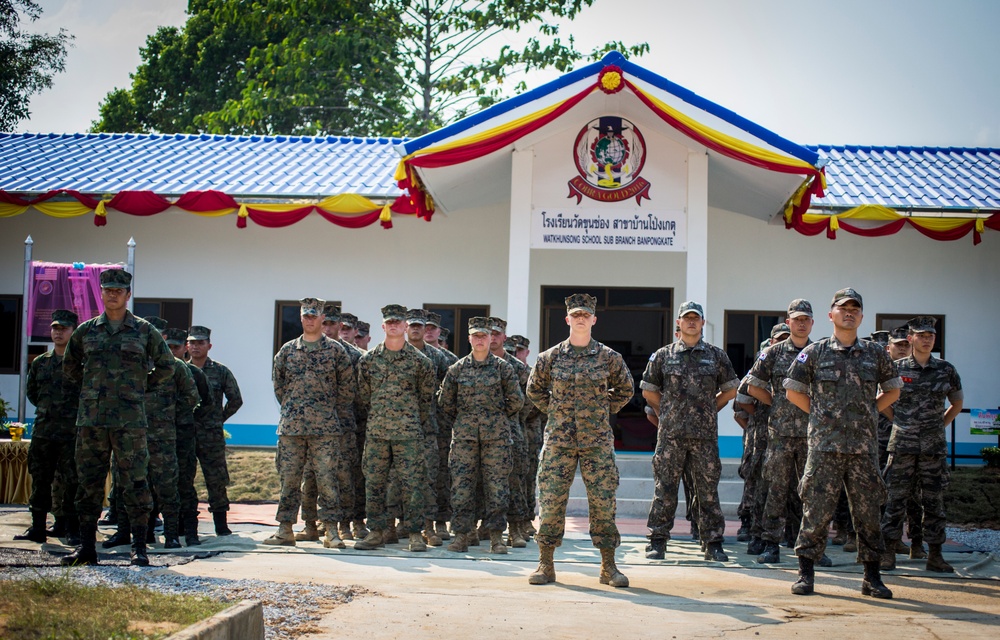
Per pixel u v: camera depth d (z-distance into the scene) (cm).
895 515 890
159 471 923
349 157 1928
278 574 775
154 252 1739
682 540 1056
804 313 916
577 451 778
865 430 749
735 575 834
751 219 1719
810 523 755
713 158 1372
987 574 871
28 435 1612
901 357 1022
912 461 890
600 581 780
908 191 1681
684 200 1375
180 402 973
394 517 989
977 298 1700
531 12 2927
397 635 585
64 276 1353
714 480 915
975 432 1525
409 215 1686
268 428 1716
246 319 1731
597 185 1380
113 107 3703
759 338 1709
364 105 3105
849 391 753
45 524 945
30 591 557
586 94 1274
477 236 1728
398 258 1731
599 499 770
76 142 2052
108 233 1736
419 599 688
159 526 1064
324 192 1642
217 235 1738
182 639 467
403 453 935
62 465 936
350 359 984
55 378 941
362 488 1038
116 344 791
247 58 3444
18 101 2903
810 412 769
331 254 1733
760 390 930
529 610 663
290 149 1997
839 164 1873
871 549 749
